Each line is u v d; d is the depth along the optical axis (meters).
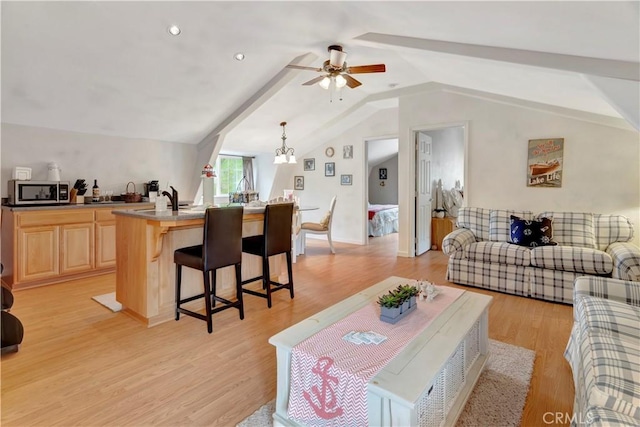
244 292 3.35
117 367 2.20
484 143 4.64
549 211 4.20
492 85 3.79
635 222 3.77
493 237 4.15
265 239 3.22
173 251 2.99
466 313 1.99
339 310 2.05
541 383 2.02
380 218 7.91
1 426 1.66
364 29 3.11
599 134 3.91
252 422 1.71
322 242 7.01
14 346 2.39
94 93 3.77
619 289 2.12
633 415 1.12
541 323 2.88
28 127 3.99
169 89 4.00
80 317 3.01
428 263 5.10
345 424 1.43
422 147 5.68
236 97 4.54
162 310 2.92
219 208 2.72
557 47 2.17
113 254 4.52
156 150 5.25
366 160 6.71
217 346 2.49
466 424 1.67
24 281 3.78
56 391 1.95
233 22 3.07
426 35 2.71
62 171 4.46
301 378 1.56
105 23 2.87
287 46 3.57
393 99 5.53
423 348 1.58
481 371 2.05
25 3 2.54
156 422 1.71
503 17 1.92
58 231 4.03
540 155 4.25
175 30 3.07
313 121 6.20
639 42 1.75
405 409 1.27
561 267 3.31
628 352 1.47
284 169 7.55
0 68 3.12
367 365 1.45
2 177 3.97
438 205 6.61
